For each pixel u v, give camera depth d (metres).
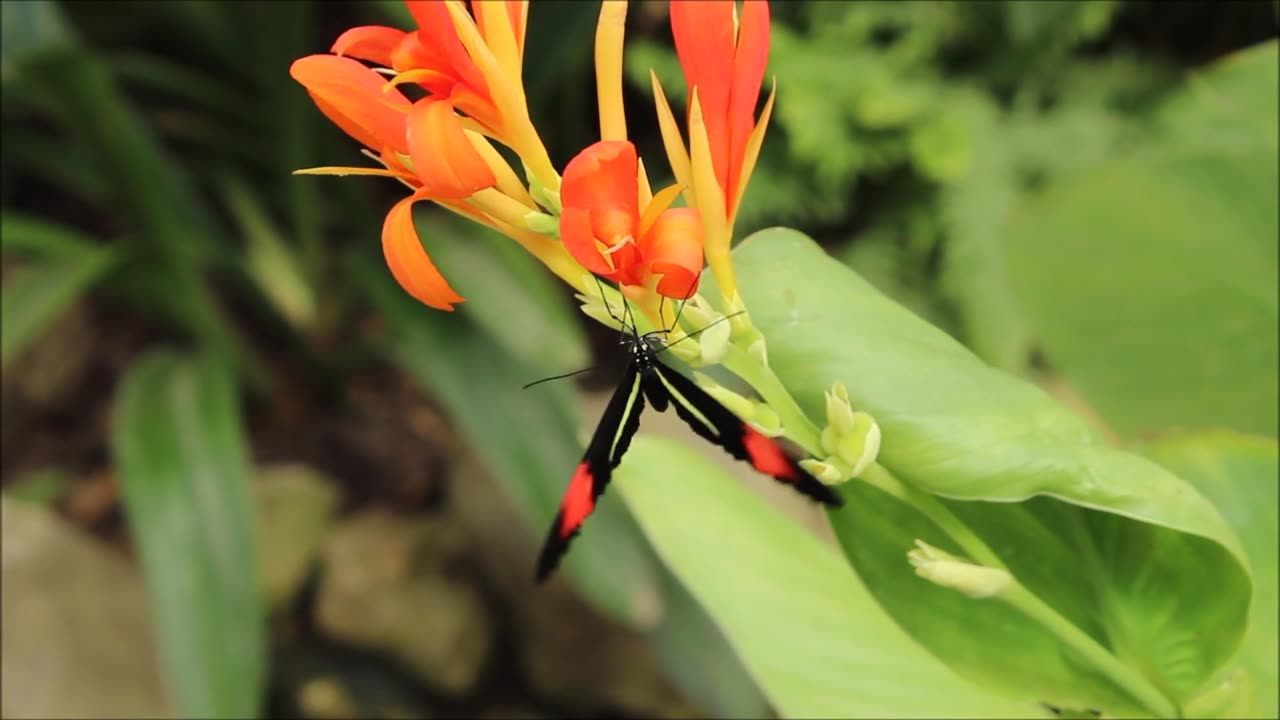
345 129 0.37
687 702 0.94
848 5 1.14
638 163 0.37
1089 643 0.42
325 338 1.01
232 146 0.98
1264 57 0.53
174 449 0.78
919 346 0.41
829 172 1.08
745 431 0.40
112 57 0.89
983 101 1.09
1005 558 0.44
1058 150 1.06
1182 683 0.44
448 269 0.79
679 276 0.36
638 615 0.73
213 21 0.86
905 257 1.10
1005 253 0.56
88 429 1.09
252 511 0.76
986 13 1.11
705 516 0.49
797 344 0.41
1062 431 0.40
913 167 1.10
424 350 0.80
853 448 0.39
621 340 0.40
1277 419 0.54
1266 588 0.48
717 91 0.37
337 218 1.03
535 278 0.77
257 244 0.98
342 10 1.12
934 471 0.40
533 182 0.38
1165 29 1.19
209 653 0.71
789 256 0.42
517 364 0.79
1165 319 0.54
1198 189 0.53
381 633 0.98
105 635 0.92
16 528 0.95
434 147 0.36
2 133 0.92
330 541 1.00
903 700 0.47
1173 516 0.40
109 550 0.99
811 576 0.49
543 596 0.96
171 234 0.85
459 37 0.37
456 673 0.98
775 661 0.48
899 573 0.45
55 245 0.85
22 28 0.71
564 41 0.71
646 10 1.13
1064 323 0.56
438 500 1.03
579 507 0.40
